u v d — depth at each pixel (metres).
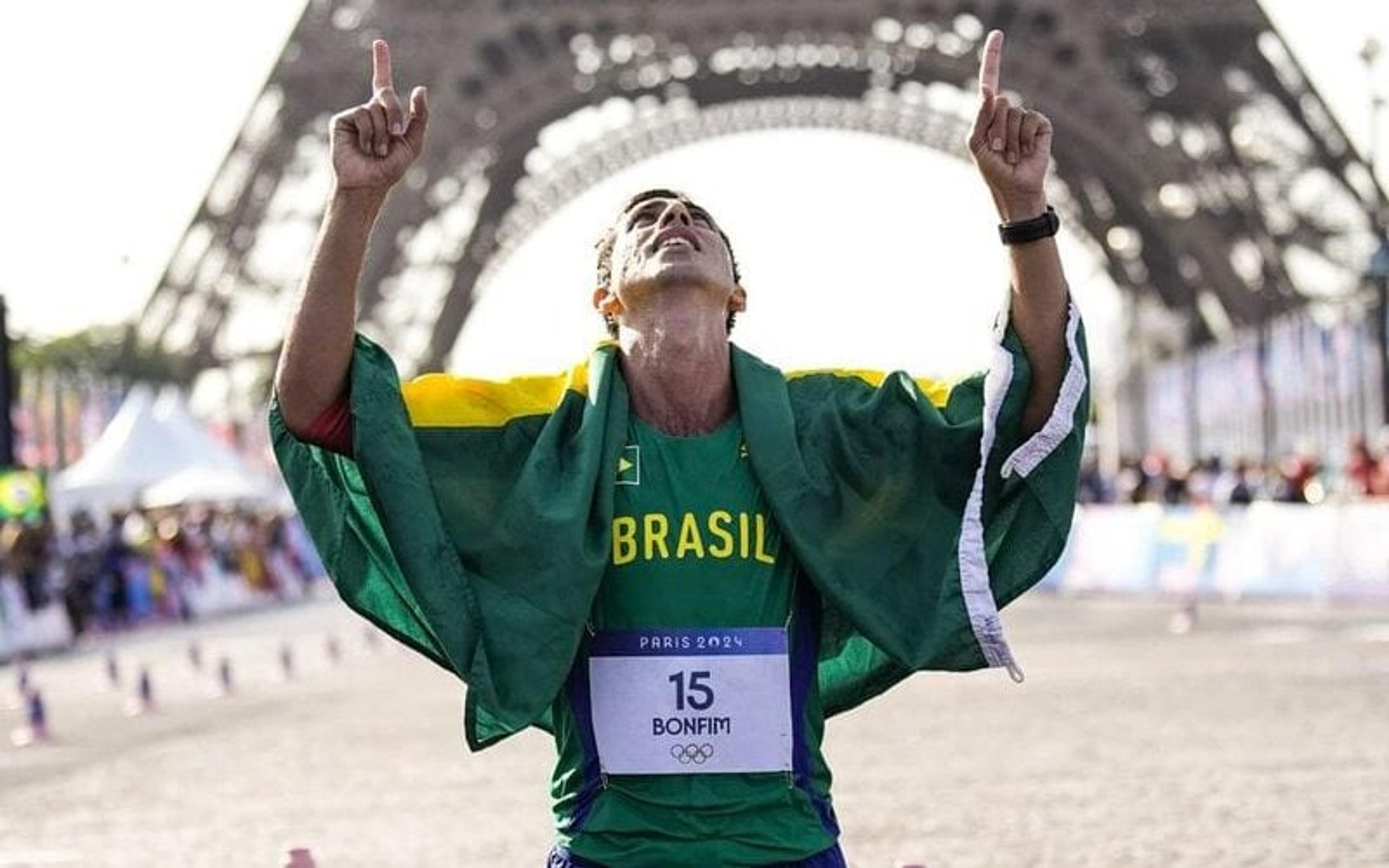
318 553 10.62
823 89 139.50
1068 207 146.50
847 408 10.80
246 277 120.06
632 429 10.59
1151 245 144.88
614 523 10.41
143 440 90.19
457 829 26.77
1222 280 121.19
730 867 10.27
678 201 10.68
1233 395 102.94
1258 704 38.53
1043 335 10.53
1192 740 33.69
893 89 139.50
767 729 10.35
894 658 10.45
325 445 10.59
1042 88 121.38
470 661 10.14
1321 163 121.62
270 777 33.16
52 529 72.00
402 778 32.28
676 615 10.37
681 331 10.45
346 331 10.40
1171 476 90.69
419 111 10.46
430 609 10.16
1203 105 123.88
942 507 10.70
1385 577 65.94
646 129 139.00
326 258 10.39
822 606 10.79
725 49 123.88
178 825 28.11
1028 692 42.72
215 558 94.38
